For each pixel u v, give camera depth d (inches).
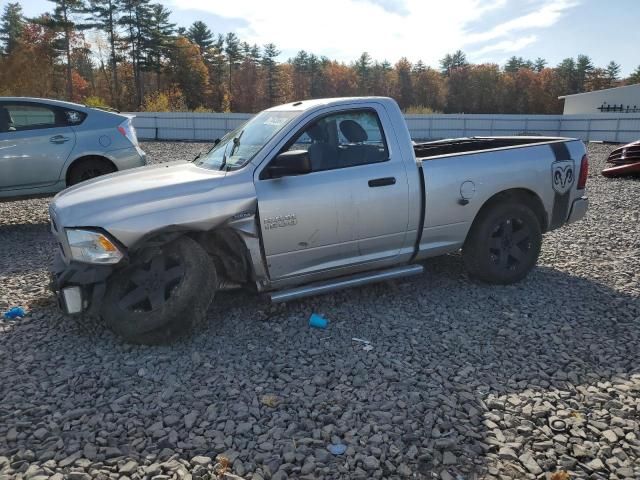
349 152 179.9
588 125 1111.0
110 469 105.3
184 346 159.0
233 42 3366.1
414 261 199.6
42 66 2229.3
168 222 154.0
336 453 109.8
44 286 209.2
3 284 211.6
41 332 168.1
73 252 154.6
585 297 197.0
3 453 110.2
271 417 123.0
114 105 2448.3
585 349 156.4
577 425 119.2
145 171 190.4
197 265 157.1
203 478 102.7
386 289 205.5
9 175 292.5
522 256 208.1
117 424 120.3
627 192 428.5
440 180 189.2
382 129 185.0
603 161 685.9
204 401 129.3
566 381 138.7
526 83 3892.7
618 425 119.3
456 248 201.0
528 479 102.4
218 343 161.2
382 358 151.3
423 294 200.8
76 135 306.5
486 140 266.7
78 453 109.9
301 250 171.9
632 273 223.6
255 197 163.2
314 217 170.6
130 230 151.8
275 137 171.0
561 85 3949.3
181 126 1029.2
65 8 2239.2
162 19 2632.9
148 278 158.2
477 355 153.1
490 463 107.0
